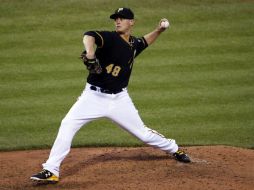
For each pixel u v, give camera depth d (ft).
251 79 140.97
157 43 159.02
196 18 171.83
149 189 80.79
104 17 170.60
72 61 148.87
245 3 181.47
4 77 140.46
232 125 118.73
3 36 160.66
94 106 83.61
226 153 101.09
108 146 108.58
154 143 90.63
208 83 139.23
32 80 139.33
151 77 142.20
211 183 83.51
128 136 114.11
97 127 120.26
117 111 85.15
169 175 87.56
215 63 148.97
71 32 163.22
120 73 83.10
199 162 94.53
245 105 128.47
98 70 76.74
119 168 91.56
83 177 87.35
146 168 91.25
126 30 82.53
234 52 154.40
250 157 99.19
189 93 134.31
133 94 133.59
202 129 116.67
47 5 177.06
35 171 91.76
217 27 167.22
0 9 174.70
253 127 117.60
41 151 105.40
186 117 122.83
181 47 156.97
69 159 97.60
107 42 79.77
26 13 172.96
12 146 107.55
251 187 82.28
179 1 181.16
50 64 147.13
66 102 129.08
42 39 159.63
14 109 125.80
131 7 176.35
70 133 83.61
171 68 146.51
